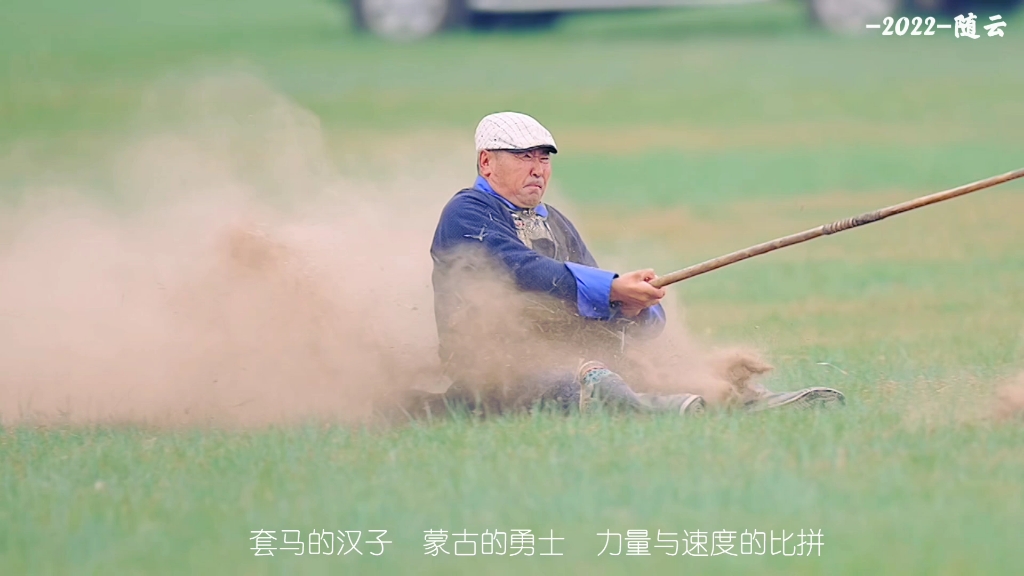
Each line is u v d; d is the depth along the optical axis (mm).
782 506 18750
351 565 17547
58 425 25484
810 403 24062
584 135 85562
